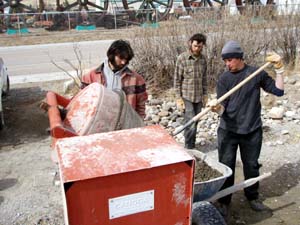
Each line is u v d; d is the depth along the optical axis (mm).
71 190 1690
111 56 3064
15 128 6211
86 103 2613
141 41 7820
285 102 7078
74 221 1741
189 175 1904
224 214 3459
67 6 23859
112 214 1807
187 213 1966
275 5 9852
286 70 9234
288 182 4141
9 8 22938
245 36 8117
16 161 4863
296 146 5078
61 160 1854
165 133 2223
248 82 3174
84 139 2121
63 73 10000
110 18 22000
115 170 1759
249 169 3439
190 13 8734
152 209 1885
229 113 3283
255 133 3312
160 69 7793
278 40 9195
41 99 7805
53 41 17094
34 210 3648
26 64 11516
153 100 7090
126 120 2654
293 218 3477
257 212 3586
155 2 24922
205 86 4645
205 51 7496
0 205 3742
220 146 3461
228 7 9062
